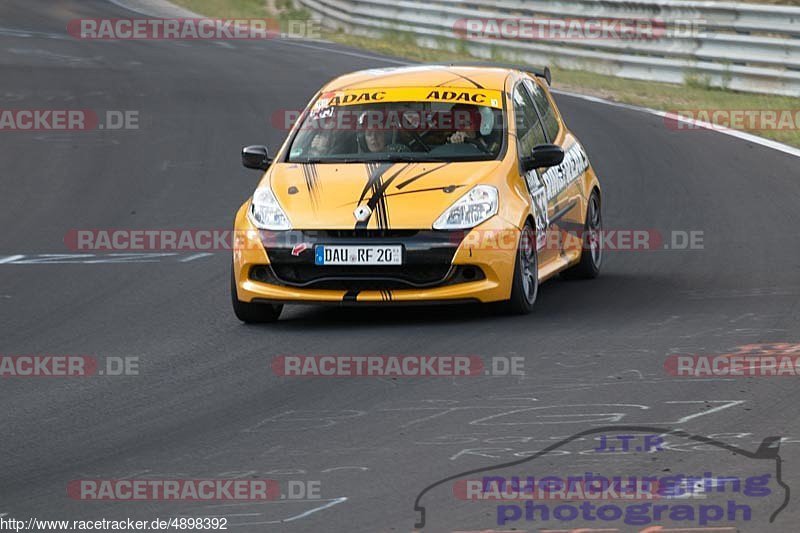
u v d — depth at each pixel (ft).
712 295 106.52
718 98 229.25
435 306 106.83
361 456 66.69
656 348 87.61
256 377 85.15
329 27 377.30
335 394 79.71
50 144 204.74
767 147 184.96
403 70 116.67
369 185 100.22
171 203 162.30
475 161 102.94
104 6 429.79
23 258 134.41
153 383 84.99
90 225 150.92
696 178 165.27
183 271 125.90
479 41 298.15
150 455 68.90
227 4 437.99
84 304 112.78
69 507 61.00
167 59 302.04
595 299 107.55
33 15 399.03
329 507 59.21
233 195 166.20
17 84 261.65
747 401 73.61
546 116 118.52
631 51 257.55
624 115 213.87
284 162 106.52
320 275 97.76
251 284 100.01
